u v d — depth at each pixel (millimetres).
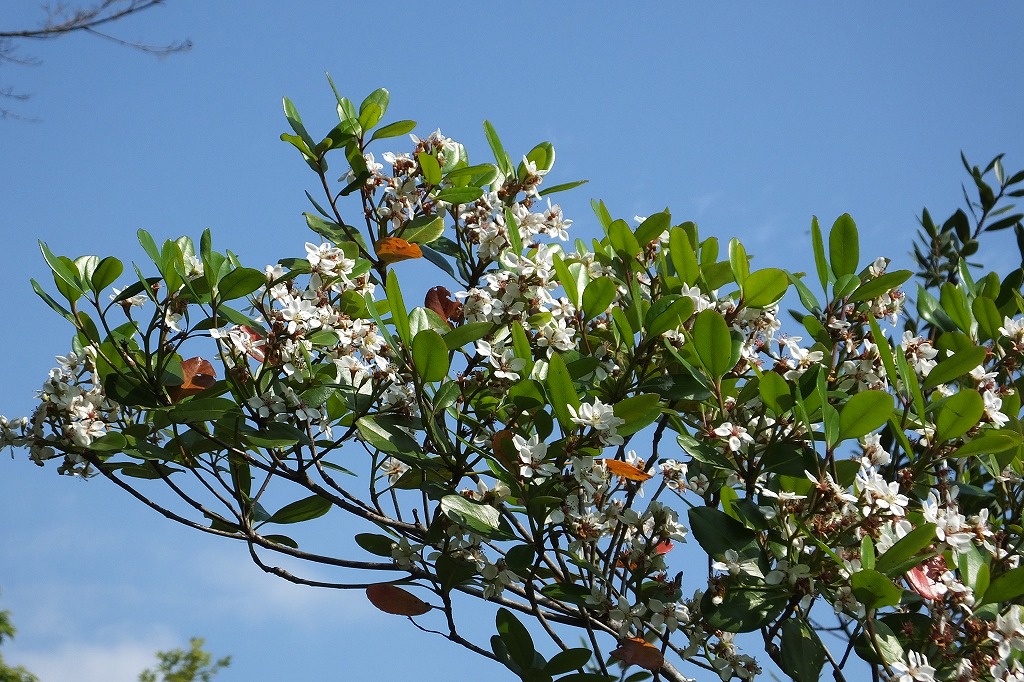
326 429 2637
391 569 2664
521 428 2594
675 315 2600
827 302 2709
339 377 2641
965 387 2678
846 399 2641
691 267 2684
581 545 2617
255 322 2615
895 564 2490
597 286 2639
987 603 2508
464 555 2617
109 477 2621
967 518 2590
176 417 2582
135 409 2686
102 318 2627
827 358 2684
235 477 2658
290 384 2633
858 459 2596
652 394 2549
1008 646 2494
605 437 2531
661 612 2592
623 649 2576
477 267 2812
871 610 2490
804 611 2574
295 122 2791
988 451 2562
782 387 2562
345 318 2635
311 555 2652
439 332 2652
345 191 2783
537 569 2631
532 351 2654
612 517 2635
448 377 2621
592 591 2605
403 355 2584
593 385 2639
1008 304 2785
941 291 2736
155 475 2670
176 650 4133
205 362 2701
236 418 2592
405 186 2777
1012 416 2646
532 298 2635
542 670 2592
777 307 2709
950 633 2535
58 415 2607
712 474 2703
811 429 2543
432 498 2604
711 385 2607
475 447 2561
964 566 2527
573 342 2688
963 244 3127
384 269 2787
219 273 2641
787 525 2572
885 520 2521
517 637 2596
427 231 2793
